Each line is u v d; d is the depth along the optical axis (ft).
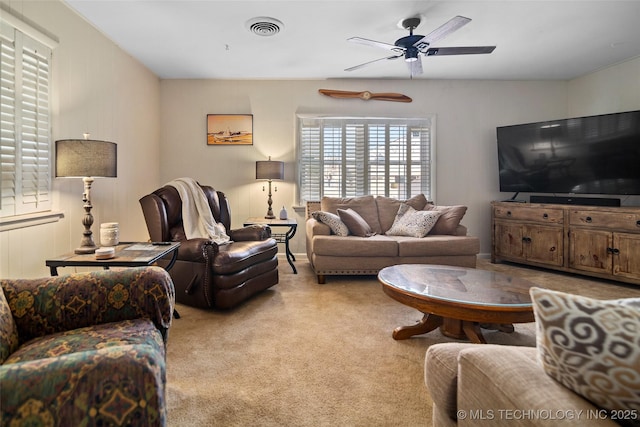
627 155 11.54
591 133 12.26
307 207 14.17
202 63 12.96
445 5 8.96
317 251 11.20
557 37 10.89
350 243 11.19
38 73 7.68
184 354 6.41
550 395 2.05
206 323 7.91
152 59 12.51
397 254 11.35
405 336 7.07
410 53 9.52
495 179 15.47
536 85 15.30
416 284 6.91
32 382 2.41
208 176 15.01
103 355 2.62
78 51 9.15
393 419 4.61
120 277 4.47
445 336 7.18
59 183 8.39
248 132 15.01
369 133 15.34
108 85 10.64
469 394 2.65
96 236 9.93
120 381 2.54
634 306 2.13
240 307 9.01
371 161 15.39
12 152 6.98
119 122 11.30
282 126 15.11
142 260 6.53
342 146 15.30
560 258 12.55
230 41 11.00
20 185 7.17
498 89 15.30
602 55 12.38
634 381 1.78
